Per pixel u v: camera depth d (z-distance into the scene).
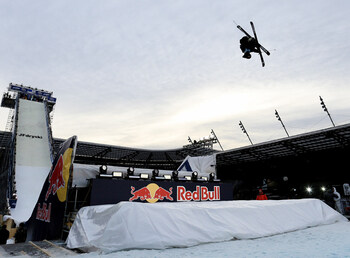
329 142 20.64
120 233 4.54
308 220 7.37
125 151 37.59
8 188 18.00
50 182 7.93
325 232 6.38
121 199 8.09
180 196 9.88
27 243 5.57
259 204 6.78
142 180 9.25
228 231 5.43
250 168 30.81
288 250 4.41
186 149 36.56
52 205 7.18
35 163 22.25
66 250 4.77
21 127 28.02
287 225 6.66
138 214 4.81
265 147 23.34
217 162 30.34
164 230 4.79
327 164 25.41
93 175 8.85
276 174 29.42
